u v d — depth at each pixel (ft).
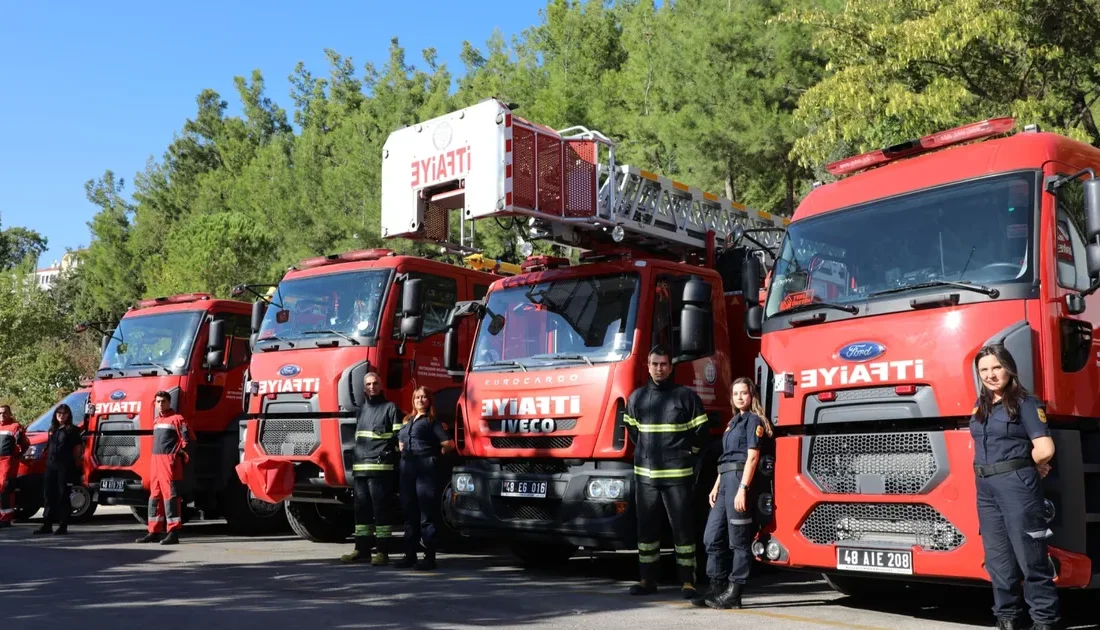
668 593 26.61
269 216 126.41
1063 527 20.03
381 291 35.45
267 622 21.61
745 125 69.05
